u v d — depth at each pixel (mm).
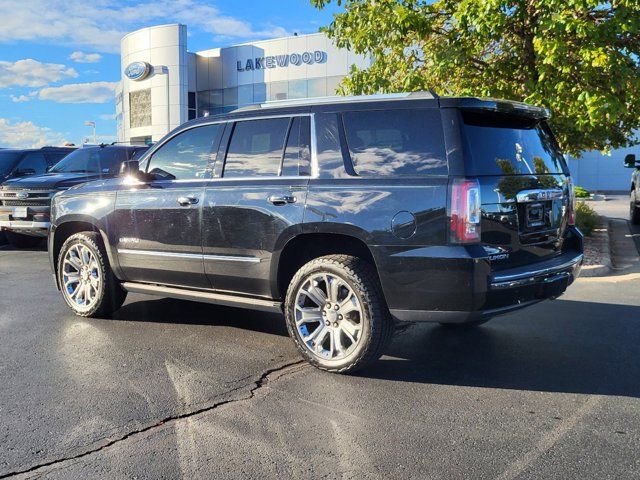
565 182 4945
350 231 4262
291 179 4664
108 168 11797
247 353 4988
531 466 3086
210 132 5316
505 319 6137
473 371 4562
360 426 3580
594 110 7613
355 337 4363
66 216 6129
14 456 3207
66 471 3051
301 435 3455
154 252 5477
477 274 3914
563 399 3998
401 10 8469
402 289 4105
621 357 4883
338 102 4617
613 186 38094
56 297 7223
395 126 4320
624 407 3855
